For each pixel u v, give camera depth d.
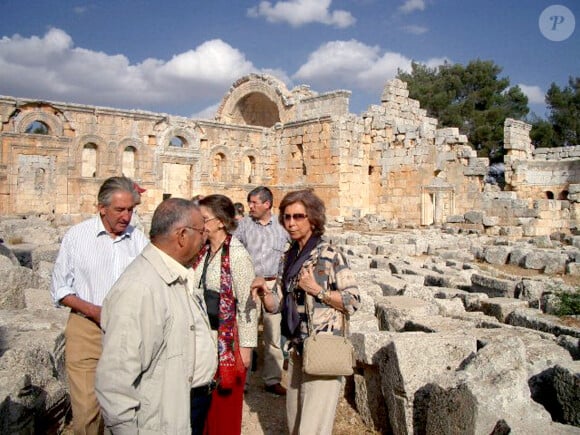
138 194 5.32
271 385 7.43
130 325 3.35
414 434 5.52
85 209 33.81
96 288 5.11
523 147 39.19
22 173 34.72
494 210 29.81
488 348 5.42
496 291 11.16
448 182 31.92
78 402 4.87
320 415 4.70
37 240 17.75
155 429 3.46
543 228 29.00
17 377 5.24
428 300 8.80
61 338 6.86
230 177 39.81
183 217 3.70
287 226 4.94
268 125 47.38
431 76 61.09
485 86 57.09
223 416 5.01
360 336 6.41
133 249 5.36
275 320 7.38
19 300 8.73
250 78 43.78
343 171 35.00
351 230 30.61
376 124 36.16
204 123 38.41
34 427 5.36
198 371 3.91
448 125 55.97
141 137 36.06
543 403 5.65
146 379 3.48
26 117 31.81
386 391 5.91
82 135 33.69
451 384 4.99
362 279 11.28
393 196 35.06
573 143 55.41
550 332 7.91
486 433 4.54
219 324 5.12
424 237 24.52
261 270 7.50
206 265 5.25
